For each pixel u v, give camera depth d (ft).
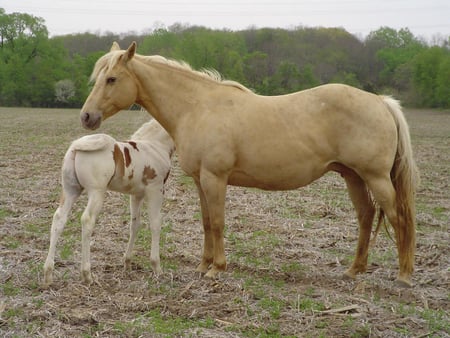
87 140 17.25
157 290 17.16
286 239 24.02
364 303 16.25
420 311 15.65
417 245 23.25
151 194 18.65
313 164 17.85
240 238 24.08
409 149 17.79
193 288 17.30
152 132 19.20
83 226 17.17
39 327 14.06
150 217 18.70
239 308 15.55
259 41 208.64
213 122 17.83
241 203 31.53
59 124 104.37
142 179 18.34
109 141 17.57
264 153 17.62
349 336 14.02
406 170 17.78
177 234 24.52
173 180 40.09
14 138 73.41
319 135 17.61
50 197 32.60
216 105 18.22
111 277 18.43
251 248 22.47
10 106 208.44
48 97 208.54
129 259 19.21
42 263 19.51
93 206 17.24
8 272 18.35
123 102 18.70
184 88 18.66
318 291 17.40
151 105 19.06
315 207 30.78
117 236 24.00
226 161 17.74
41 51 218.59
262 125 17.66
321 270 20.04
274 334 14.07
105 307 15.53
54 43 225.35
